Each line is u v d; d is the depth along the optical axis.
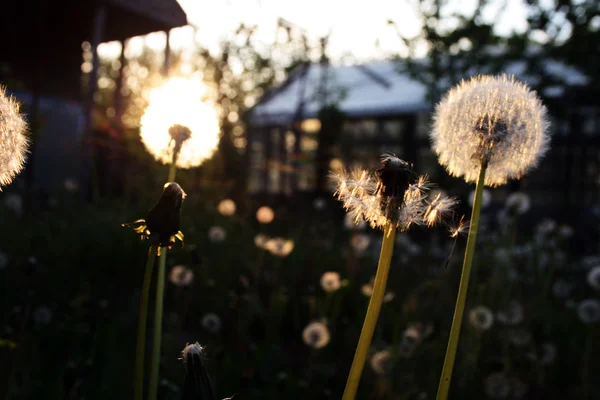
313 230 7.27
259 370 3.26
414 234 7.42
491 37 11.62
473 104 1.07
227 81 11.51
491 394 3.27
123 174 8.14
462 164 1.10
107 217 6.32
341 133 15.92
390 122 18.44
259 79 13.97
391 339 3.71
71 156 9.92
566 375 4.09
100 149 9.29
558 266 6.02
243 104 12.74
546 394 3.77
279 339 4.10
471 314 3.45
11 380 2.37
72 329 3.27
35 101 9.28
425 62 12.25
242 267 5.02
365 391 3.07
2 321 3.07
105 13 10.16
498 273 4.38
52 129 9.67
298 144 15.64
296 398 2.96
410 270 5.80
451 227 0.93
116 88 10.77
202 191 7.86
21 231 5.42
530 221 14.73
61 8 10.86
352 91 19.70
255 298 3.79
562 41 10.84
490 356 3.88
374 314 0.85
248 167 11.07
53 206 6.84
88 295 3.93
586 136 14.03
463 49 11.45
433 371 3.51
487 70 11.03
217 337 3.34
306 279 5.22
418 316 4.01
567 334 4.60
